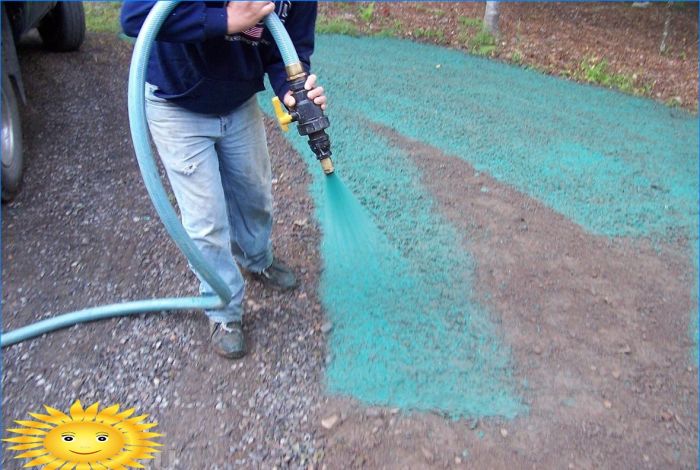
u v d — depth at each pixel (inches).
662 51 312.8
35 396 98.5
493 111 222.1
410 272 130.9
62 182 160.4
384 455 90.7
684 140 206.7
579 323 119.0
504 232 146.9
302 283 126.0
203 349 109.0
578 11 383.2
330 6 343.3
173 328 113.3
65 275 126.7
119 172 167.6
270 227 116.1
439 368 107.0
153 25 79.8
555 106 231.1
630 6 403.5
